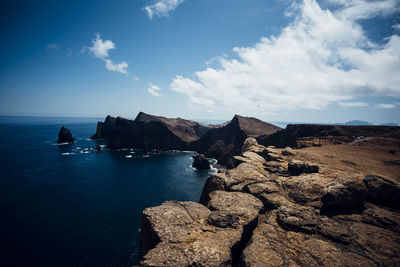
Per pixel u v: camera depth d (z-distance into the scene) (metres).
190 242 9.70
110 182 62.00
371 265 8.31
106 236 34.03
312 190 14.98
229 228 11.09
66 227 36.59
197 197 51.84
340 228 10.59
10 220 38.47
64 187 56.47
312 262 8.60
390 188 12.66
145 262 8.27
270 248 9.57
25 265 27.38
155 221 11.45
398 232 10.24
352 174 17.11
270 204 14.47
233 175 19.09
